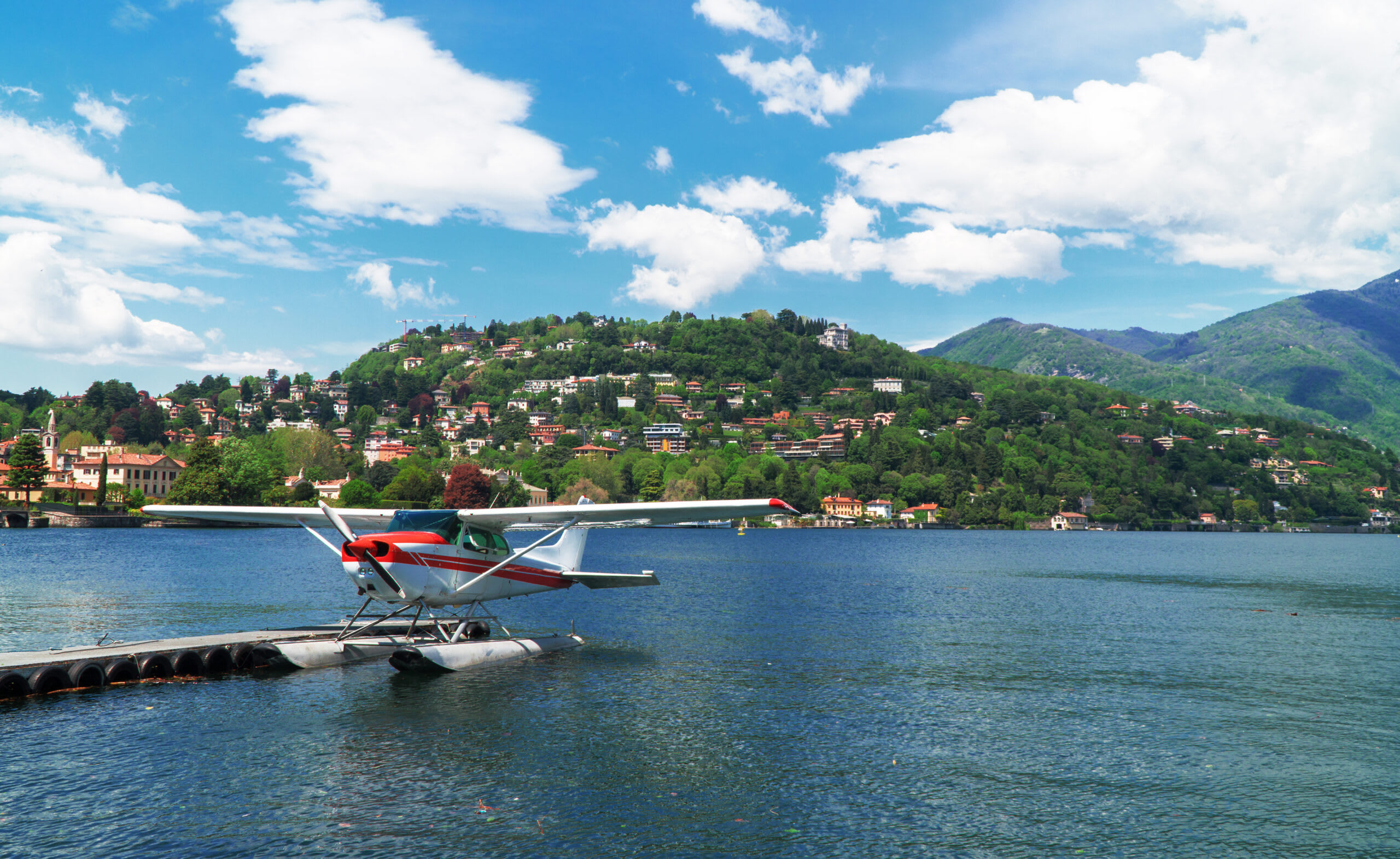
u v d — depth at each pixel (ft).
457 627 73.67
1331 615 125.90
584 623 99.60
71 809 34.55
